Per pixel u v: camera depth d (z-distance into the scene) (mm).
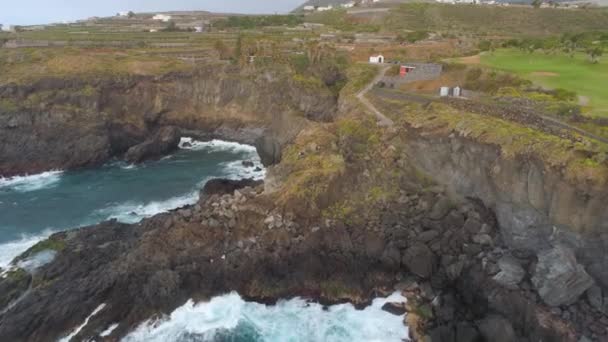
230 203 50969
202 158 88875
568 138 44000
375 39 122188
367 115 65438
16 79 90125
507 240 46000
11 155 81562
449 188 52906
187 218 50250
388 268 47250
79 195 71375
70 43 129125
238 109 99688
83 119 86938
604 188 38469
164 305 43156
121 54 113125
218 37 143875
